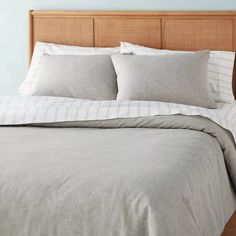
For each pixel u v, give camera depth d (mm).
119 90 5312
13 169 3818
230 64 5562
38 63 5840
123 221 3545
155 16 5812
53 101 5059
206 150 4375
